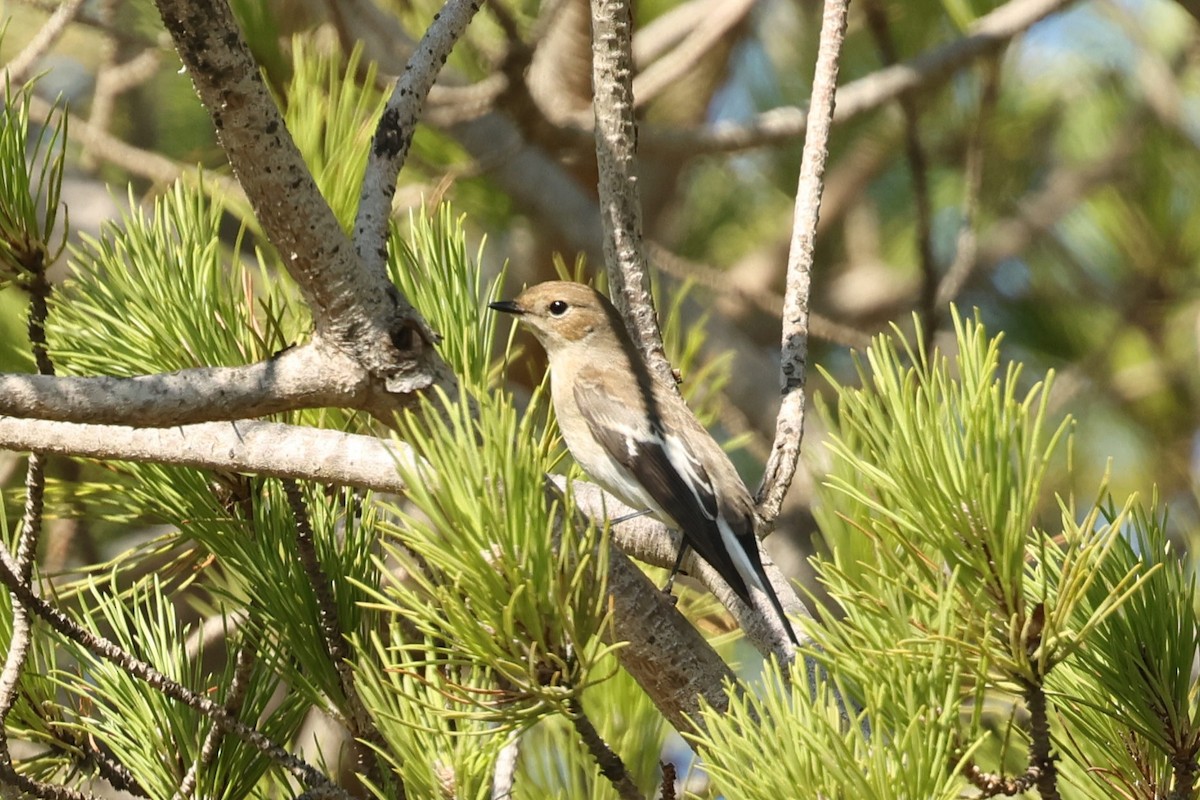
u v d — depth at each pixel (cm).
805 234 698
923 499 504
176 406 594
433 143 1324
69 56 1539
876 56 1628
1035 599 557
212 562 782
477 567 483
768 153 1897
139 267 718
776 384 1542
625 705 747
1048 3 1310
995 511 496
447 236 744
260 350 712
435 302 731
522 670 495
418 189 1235
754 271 1973
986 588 505
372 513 689
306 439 621
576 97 1539
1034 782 511
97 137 1232
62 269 1298
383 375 611
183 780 645
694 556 797
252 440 621
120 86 1339
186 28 532
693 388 962
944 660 504
